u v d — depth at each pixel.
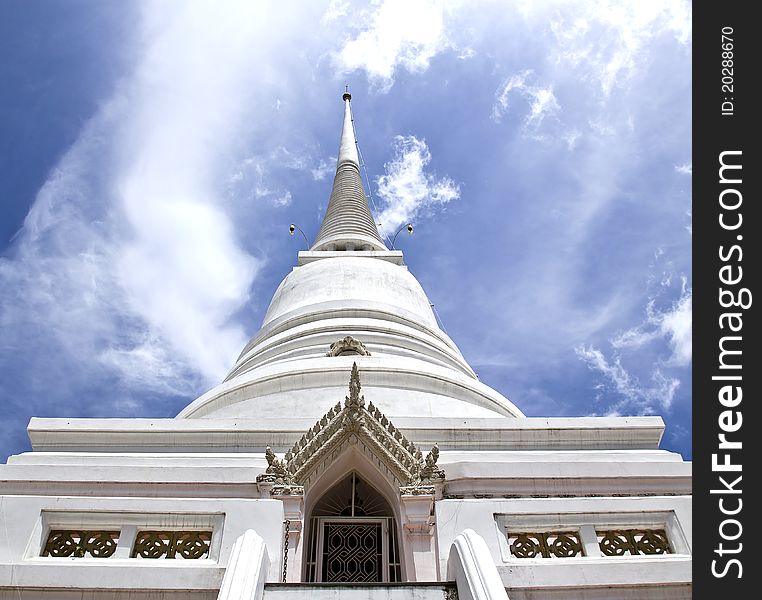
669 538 12.34
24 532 11.84
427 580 13.09
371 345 25.05
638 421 18.81
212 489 14.35
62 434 17.98
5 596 11.03
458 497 14.38
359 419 15.35
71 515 12.12
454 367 26.45
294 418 18.11
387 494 15.20
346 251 35.03
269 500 12.41
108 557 11.84
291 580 13.18
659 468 14.85
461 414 21.02
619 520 12.45
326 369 21.44
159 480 14.34
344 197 42.41
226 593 9.38
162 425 17.98
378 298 29.14
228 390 21.83
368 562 14.45
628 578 11.40
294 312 27.98
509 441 18.27
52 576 11.18
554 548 12.23
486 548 10.16
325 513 15.30
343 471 15.50
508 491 14.46
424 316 29.64
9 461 16.06
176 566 11.30
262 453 17.53
